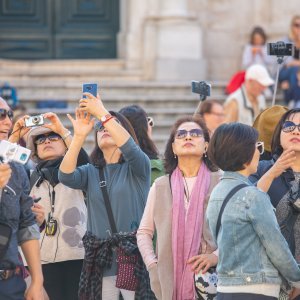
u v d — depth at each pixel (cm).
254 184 1341
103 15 3300
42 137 1535
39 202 1520
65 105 2912
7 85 2428
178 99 2983
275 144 1381
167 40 3158
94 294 1423
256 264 1189
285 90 2817
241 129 1218
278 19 3294
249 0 3325
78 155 1561
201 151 1372
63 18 3297
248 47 3084
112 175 1448
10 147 1207
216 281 1330
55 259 1514
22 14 3278
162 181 1381
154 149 1605
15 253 1226
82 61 3195
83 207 1538
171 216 1355
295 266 1187
